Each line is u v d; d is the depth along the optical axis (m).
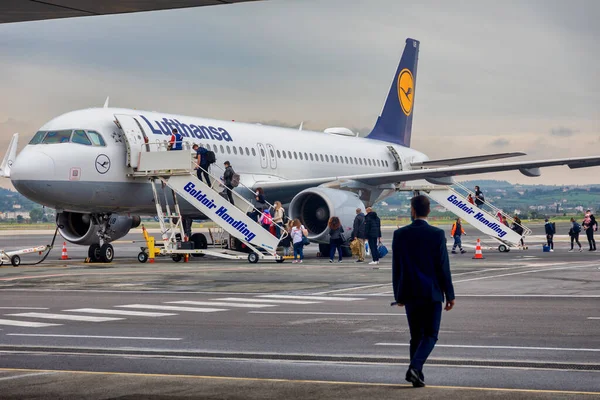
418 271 9.97
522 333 13.89
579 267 28.83
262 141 39.12
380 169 49.09
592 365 11.18
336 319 15.83
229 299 19.39
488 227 42.03
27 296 20.27
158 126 33.56
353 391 9.71
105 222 33.62
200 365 11.43
